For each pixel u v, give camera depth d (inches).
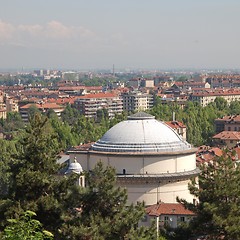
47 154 4222.4
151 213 6466.5
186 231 4343.0
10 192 4099.4
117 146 7066.9
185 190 7047.2
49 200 3946.9
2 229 3811.5
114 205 3946.9
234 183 4301.2
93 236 3646.7
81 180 5733.3
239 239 4119.1
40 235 2353.6
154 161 6939.0
